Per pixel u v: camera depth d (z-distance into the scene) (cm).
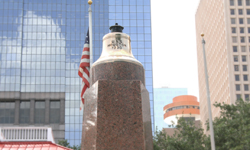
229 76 11794
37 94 11294
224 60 12244
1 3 11794
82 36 11844
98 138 1435
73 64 11631
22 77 11400
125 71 1518
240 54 11975
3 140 3209
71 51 11731
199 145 4734
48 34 11775
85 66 2236
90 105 1512
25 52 11581
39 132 3312
